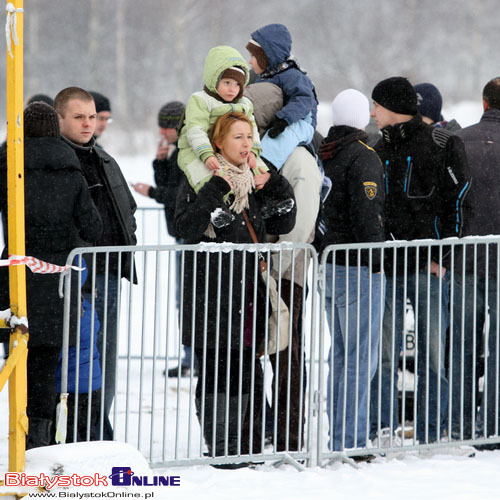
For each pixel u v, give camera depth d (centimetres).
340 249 1669
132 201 1742
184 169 1667
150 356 2681
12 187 1350
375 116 1823
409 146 1786
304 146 1753
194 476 1580
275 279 1695
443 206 1778
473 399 1781
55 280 1504
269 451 1738
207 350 1634
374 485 1558
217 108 1666
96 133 2445
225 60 1669
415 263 1766
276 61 1805
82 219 1543
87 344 1565
